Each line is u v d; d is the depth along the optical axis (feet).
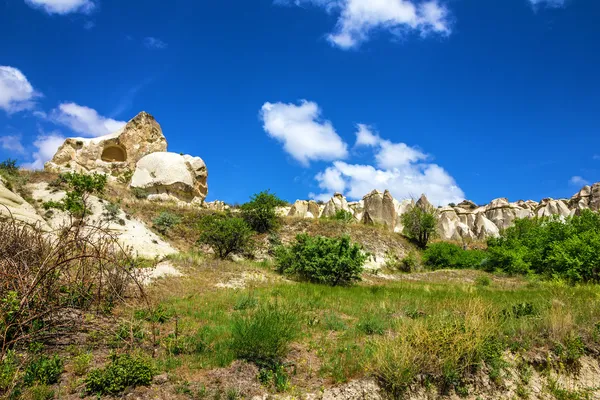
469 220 184.34
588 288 54.54
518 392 24.02
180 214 89.92
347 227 105.09
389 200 130.11
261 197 94.79
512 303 38.47
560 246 77.05
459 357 23.72
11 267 24.62
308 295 42.55
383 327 29.91
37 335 22.70
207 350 23.66
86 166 116.47
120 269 31.45
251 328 23.91
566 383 25.88
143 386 19.43
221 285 45.73
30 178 76.54
